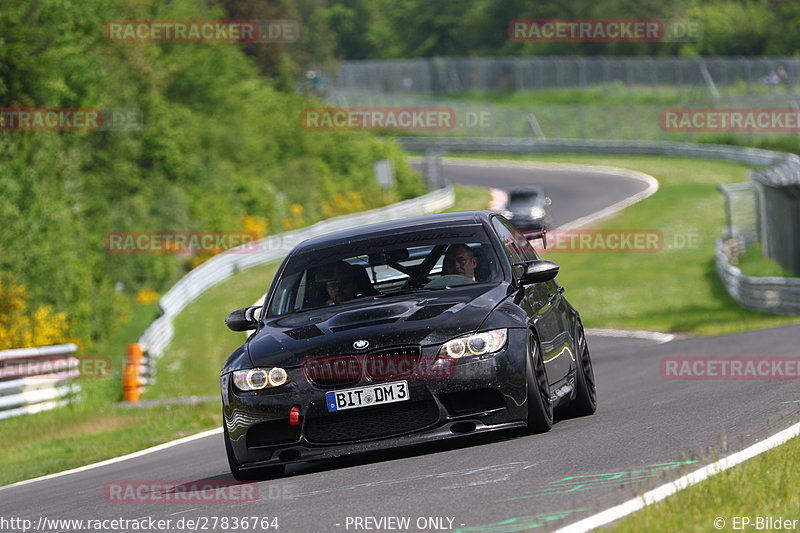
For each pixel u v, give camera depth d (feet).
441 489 69.41
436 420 82.84
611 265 522.47
